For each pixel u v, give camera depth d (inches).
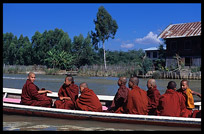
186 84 263.9
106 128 242.8
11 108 290.2
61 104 297.4
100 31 2014.0
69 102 291.1
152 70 1286.9
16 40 2881.4
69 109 292.0
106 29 2000.5
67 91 296.4
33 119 276.8
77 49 2176.4
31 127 247.0
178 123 239.6
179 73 1200.2
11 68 1723.7
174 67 1332.4
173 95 249.6
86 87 284.2
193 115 256.7
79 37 2178.9
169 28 1549.0
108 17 2016.5
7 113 295.1
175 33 1457.9
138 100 253.3
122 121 254.2
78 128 244.1
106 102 352.2
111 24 2027.6
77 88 301.7
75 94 298.4
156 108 255.8
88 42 2169.0
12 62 2755.9
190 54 1401.3
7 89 394.6
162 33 1505.9
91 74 1480.1
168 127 243.6
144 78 1251.2
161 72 1228.5
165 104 247.1
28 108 283.1
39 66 1820.9
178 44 1450.5
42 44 2363.4
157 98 255.3
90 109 276.5
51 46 2402.8
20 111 287.3
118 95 259.9
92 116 262.4
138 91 257.6
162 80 1092.5
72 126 250.4
